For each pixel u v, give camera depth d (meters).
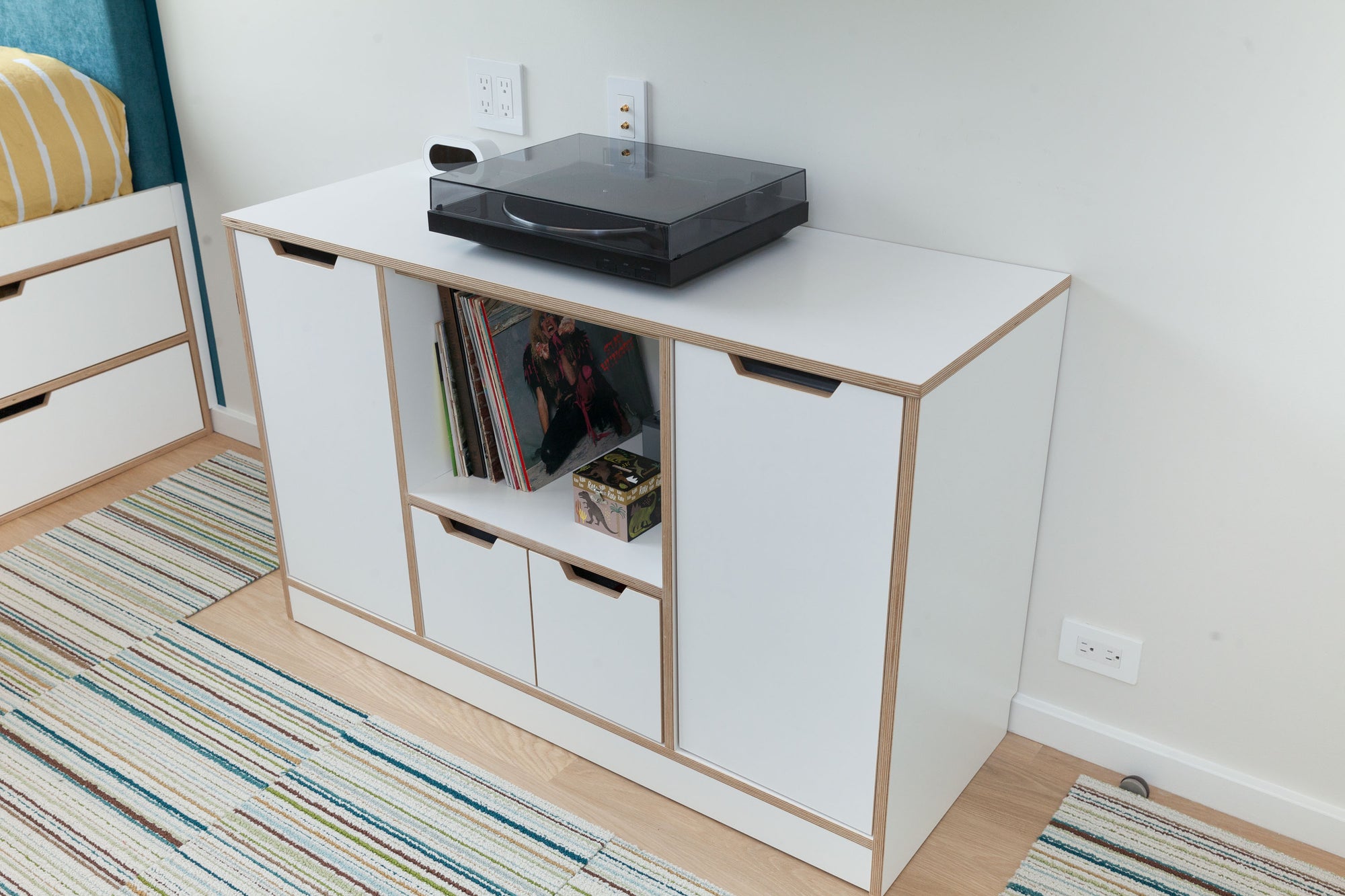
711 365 1.47
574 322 1.99
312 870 1.68
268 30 2.40
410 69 2.23
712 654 1.65
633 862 1.69
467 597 1.94
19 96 2.43
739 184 1.71
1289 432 1.54
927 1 1.61
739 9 1.77
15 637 2.21
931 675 1.58
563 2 1.96
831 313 1.51
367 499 2.01
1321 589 1.59
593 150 1.92
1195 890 1.62
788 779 1.65
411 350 1.86
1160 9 1.45
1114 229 1.58
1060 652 1.86
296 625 2.26
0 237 2.41
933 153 1.69
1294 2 1.36
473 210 1.74
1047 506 1.79
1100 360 1.66
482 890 1.65
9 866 1.69
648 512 1.80
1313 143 1.41
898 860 1.65
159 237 2.75
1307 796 1.71
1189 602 1.71
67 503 2.68
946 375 1.35
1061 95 1.56
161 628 2.24
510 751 1.92
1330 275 1.45
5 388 2.52
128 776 1.87
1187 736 1.79
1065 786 1.83
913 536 1.40
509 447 1.91
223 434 2.99
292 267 1.90
